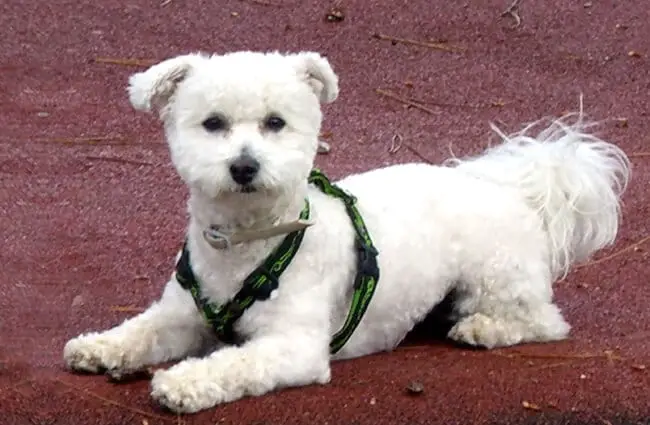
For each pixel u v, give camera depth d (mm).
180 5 11281
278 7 11359
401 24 11164
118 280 7035
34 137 8953
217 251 5430
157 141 9000
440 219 6156
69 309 6641
